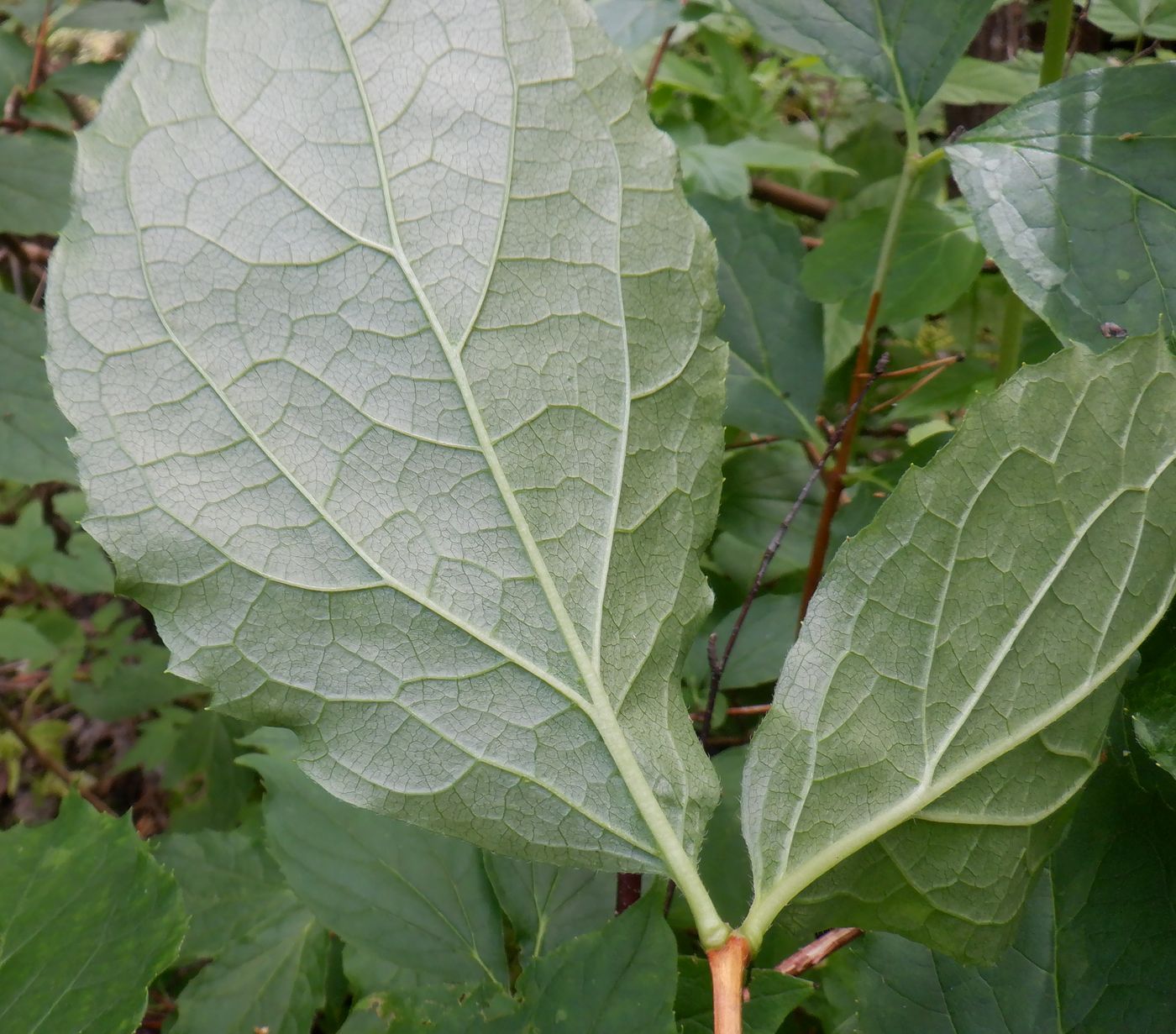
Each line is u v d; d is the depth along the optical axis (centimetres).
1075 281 16
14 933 15
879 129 37
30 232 28
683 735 14
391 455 13
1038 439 14
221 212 13
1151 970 15
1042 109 17
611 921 14
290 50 13
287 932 23
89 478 13
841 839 13
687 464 14
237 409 13
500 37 13
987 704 14
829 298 22
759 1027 14
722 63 36
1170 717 14
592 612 13
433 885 19
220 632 13
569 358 13
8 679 49
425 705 13
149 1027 26
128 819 15
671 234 14
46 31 31
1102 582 14
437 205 13
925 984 16
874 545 14
